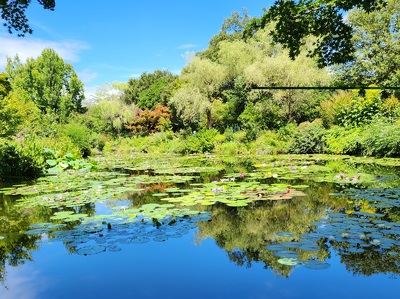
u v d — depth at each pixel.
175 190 5.21
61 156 11.06
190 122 24.06
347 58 4.64
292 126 14.67
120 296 1.81
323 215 3.35
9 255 2.48
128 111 29.78
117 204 4.33
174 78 32.47
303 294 1.77
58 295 1.84
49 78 33.09
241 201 4.11
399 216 3.21
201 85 20.25
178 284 1.94
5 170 7.29
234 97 19.97
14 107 13.11
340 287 1.83
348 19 18.83
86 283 1.99
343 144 11.50
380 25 18.08
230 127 19.61
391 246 2.39
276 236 2.74
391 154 9.87
